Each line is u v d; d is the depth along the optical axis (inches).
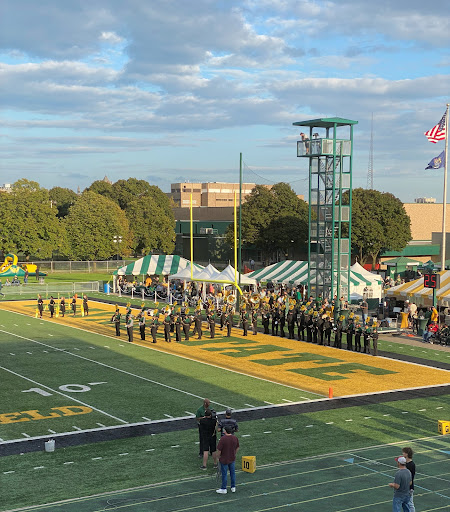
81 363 1343.5
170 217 5300.2
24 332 1734.7
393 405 1040.2
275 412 994.1
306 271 2310.5
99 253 3878.0
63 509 628.4
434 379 1226.0
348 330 1523.1
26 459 778.2
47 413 978.1
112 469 745.6
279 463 770.8
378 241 3545.8
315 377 1234.6
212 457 786.8
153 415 970.7
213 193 6756.9
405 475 574.2
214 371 1279.5
